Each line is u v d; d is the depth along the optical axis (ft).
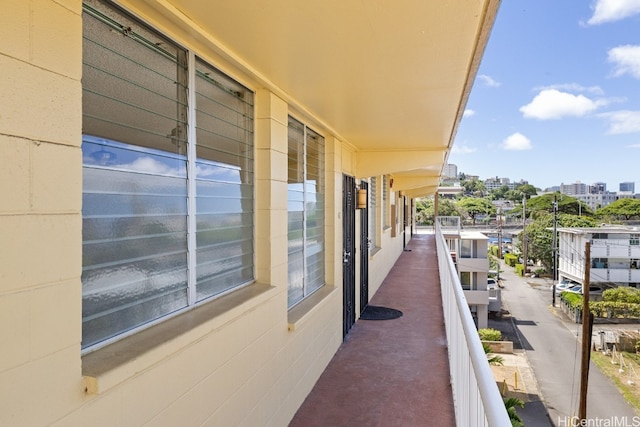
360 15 6.11
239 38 7.06
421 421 11.02
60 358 4.23
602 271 86.53
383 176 32.58
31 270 3.93
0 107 3.65
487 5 5.74
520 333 71.92
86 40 5.24
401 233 47.65
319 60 8.10
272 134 10.05
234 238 9.19
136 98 6.11
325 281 16.24
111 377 4.71
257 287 9.61
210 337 7.18
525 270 124.57
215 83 8.39
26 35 3.90
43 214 4.06
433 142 18.35
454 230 72.49
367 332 18.70
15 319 3.77
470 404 6.56
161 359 5.65
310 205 14.73
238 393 8.21
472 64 8.21
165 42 6.73
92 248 5.22
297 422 11.05
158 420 5.78
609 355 58.90
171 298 6.83
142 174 6.16
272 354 9.96
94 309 5.27
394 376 13.93
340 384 13.38
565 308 84.64
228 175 8.91
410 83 9.53
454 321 11.27
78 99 4.49
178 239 7.00
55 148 4.20
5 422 3.67
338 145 16.75
